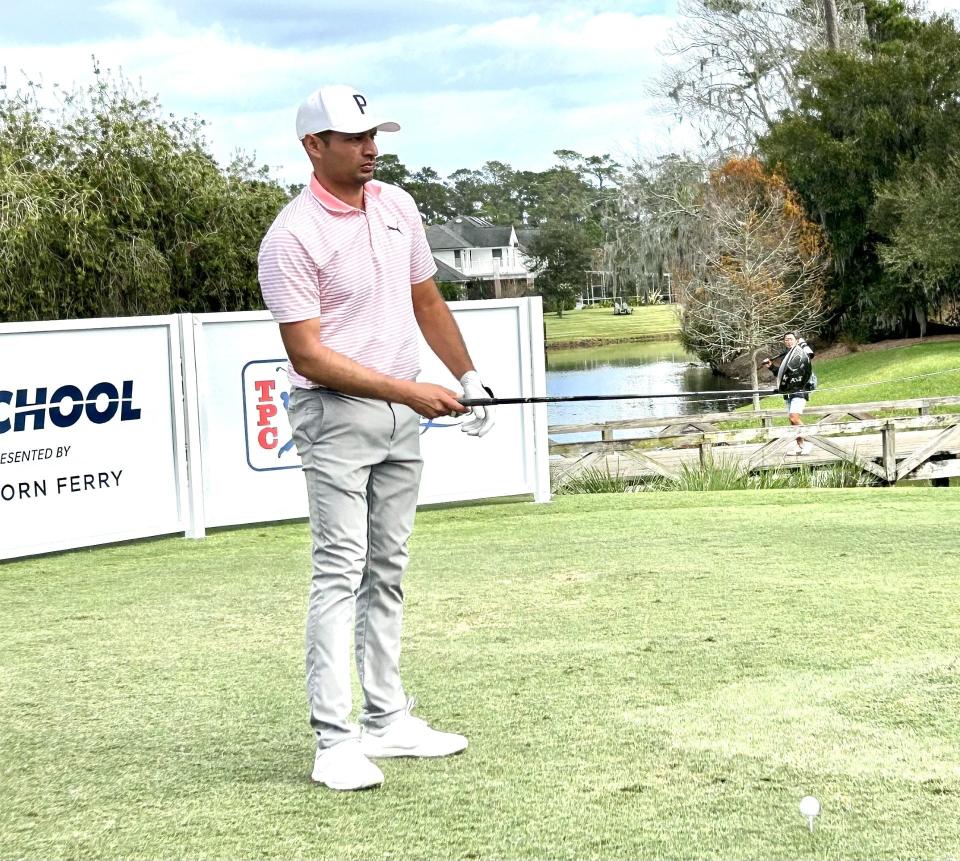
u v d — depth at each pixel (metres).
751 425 24.09
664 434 16.59
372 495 3.40
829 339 43.41
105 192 19.73
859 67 39.84
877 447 16.30
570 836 2.74
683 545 7.09
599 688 3.99
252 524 9.20
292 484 8.96
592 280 101.88
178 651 4.96
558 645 4.66
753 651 4.42
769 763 3.18
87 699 4.23
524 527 8.32
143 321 8.34
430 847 2.72
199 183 20.53
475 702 3.88
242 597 6.15
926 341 39.03
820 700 3.75
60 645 5.18
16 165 19.72
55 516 8.04
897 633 4.61
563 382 45.19
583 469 12.31
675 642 4.62
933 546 6.71
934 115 39.00
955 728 3.42
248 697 4.16
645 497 10.02
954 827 2.72
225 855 2.73
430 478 9.48
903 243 37.25
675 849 2.64
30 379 7.93
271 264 3.22
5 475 7.84
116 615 5.82
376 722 3.41
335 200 3.28
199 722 3.86
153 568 7.29
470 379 3.64
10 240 18.30
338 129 3.20
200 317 8.55
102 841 2.85
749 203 39.19
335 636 3.24
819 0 46.00
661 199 45.25
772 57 44.72
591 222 105.12
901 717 3.54
